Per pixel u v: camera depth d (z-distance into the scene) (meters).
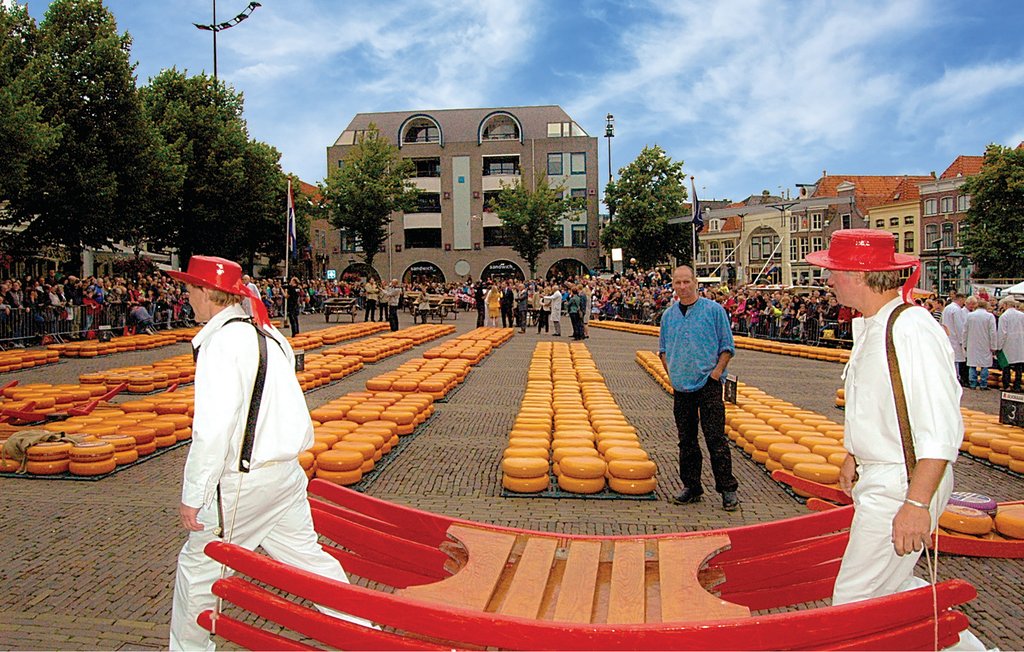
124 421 8.95
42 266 30.94
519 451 7.29
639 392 13.77
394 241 61.06
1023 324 15.07
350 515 4.33
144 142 25.44
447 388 12.92
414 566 4.04
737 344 23.77
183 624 3.30
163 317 24.88
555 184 60.50
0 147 18.58
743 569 3.82
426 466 7.93
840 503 6.38
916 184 54.75
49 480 7.24
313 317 37.78
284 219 42.94
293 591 3.00
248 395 3.29
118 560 5.12
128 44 25.91
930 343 2.82
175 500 6.59
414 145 61.09
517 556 3.73
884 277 3.01
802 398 13.18
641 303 33.88
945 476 2.82
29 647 3.88
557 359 16.98
